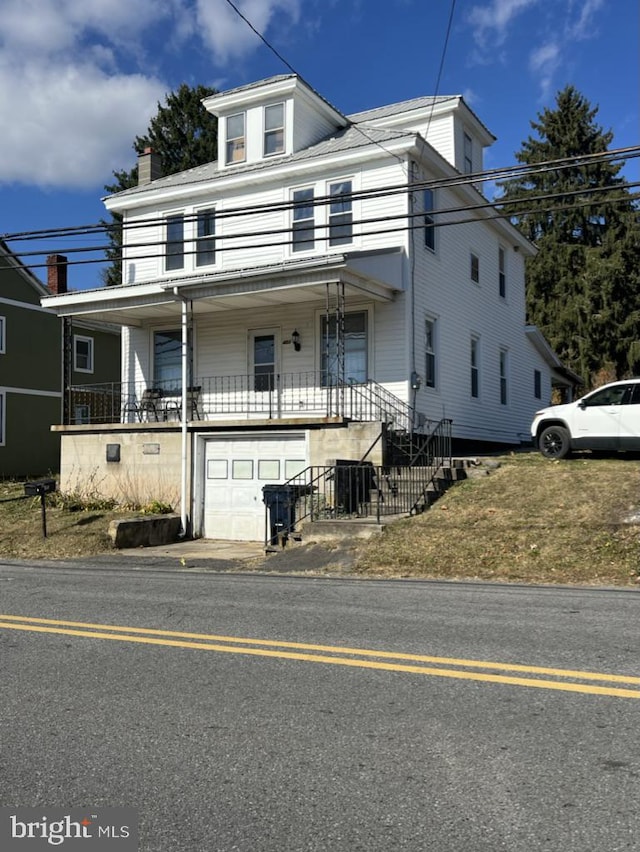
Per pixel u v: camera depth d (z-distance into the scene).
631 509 11.63
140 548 14.98
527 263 42.78
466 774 3.79
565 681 5.20
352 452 15.73
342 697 4.95
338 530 12.39
